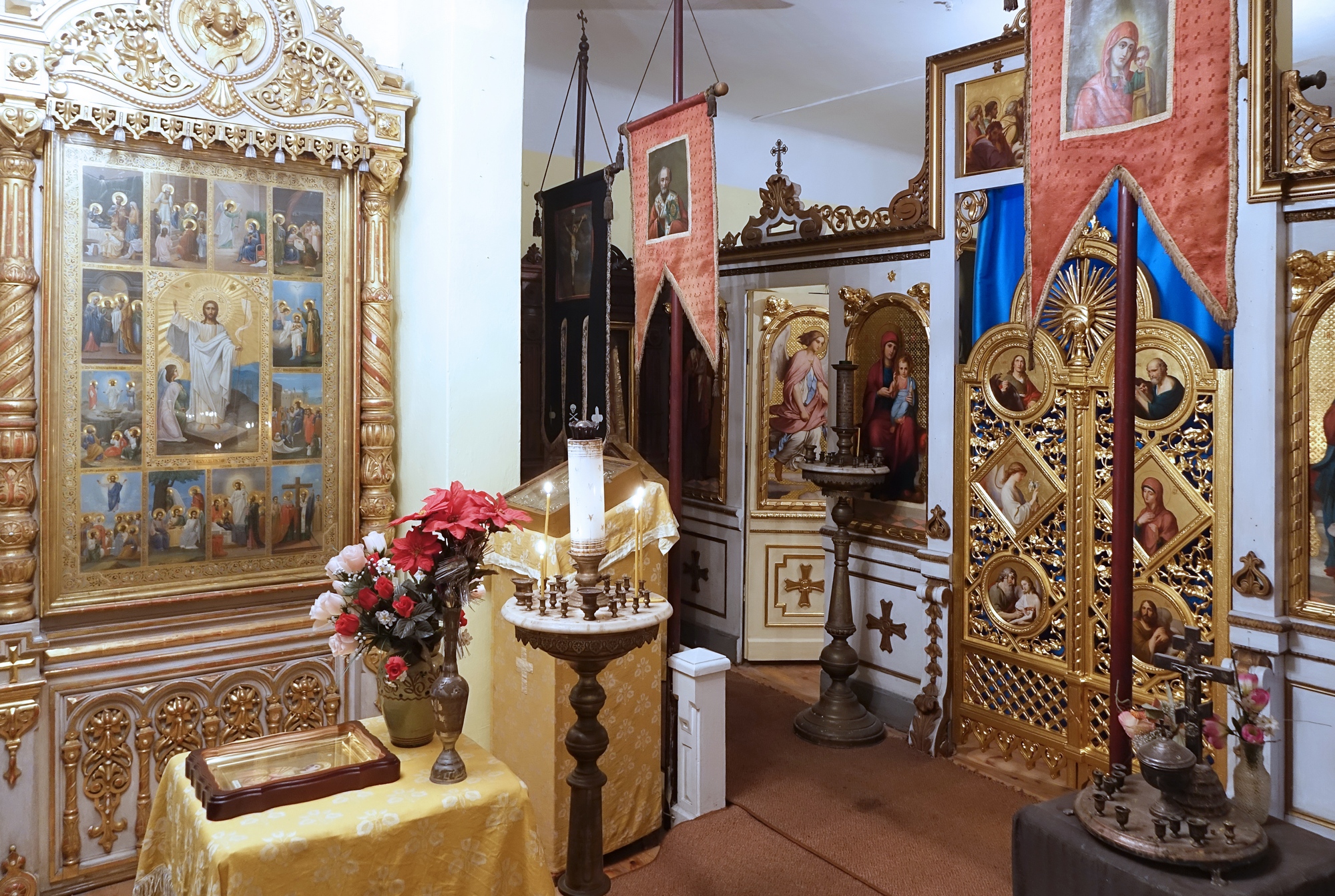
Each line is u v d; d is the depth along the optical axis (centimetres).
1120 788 228
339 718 385
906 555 485
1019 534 425
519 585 224
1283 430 332
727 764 439
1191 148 200
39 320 324
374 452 389
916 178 460
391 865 220
